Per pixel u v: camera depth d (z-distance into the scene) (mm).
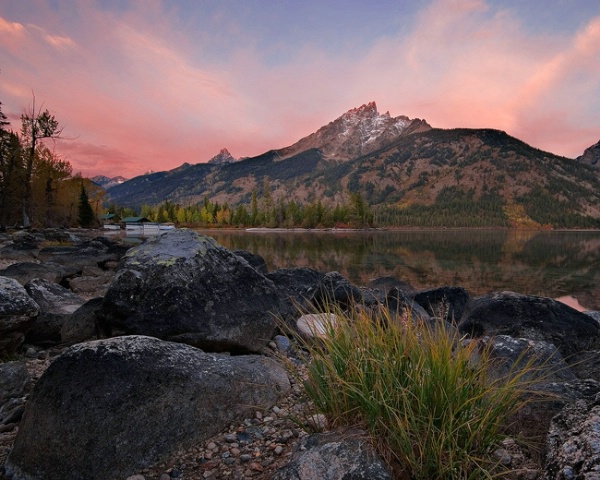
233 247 48562
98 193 94062
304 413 3236
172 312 5324
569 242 73812
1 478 2973
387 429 2490
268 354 5879
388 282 17109
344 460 2371
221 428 3557
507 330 6801
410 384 2637
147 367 3438
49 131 48531
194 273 5758
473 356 3416
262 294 6348
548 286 20719
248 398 3859
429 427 2365
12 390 4316
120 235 67688
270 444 3316
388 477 2266
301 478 2324
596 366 5023
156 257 5801
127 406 3184
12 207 51438
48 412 3096
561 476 2160
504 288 19984
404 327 3119
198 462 3123
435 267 28859
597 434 2238
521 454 2828
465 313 8008
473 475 2318
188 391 3471
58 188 65750
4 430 3693
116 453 3029
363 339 3000
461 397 2510
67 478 2908
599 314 8805
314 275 10102
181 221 168125
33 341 6496
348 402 2846
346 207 175000
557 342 6418
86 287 12883
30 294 7402
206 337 5344
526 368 2900
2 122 46562
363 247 51156
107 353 3432
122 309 5312
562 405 3082
